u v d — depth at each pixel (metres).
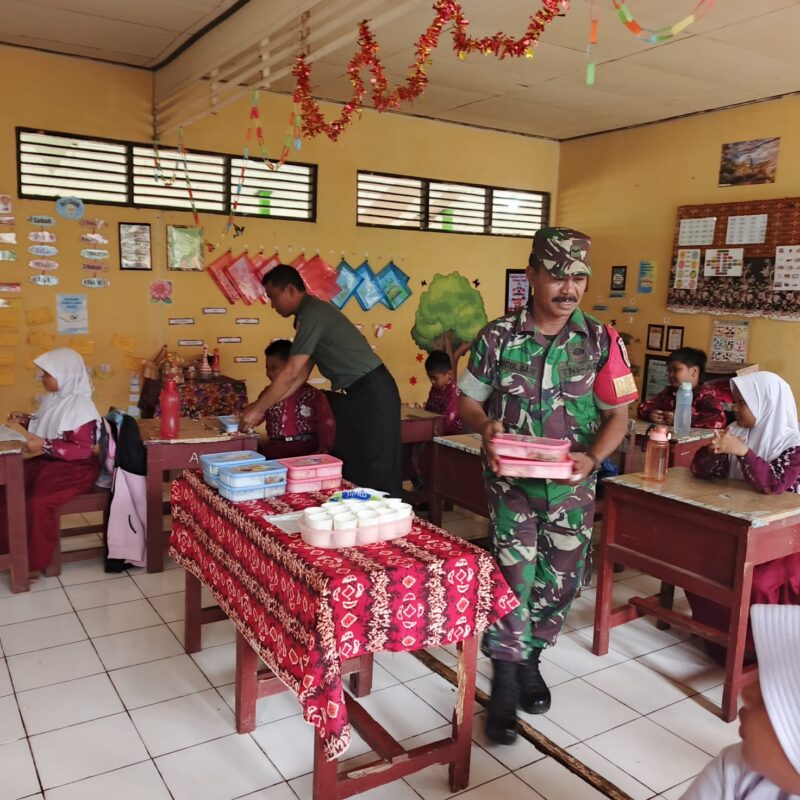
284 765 2.09
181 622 2.98
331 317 3.49
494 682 2.27
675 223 5.69
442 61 4.39
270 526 2.01
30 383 4.74
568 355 2.22
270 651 1.88
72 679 2.52
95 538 3.92
